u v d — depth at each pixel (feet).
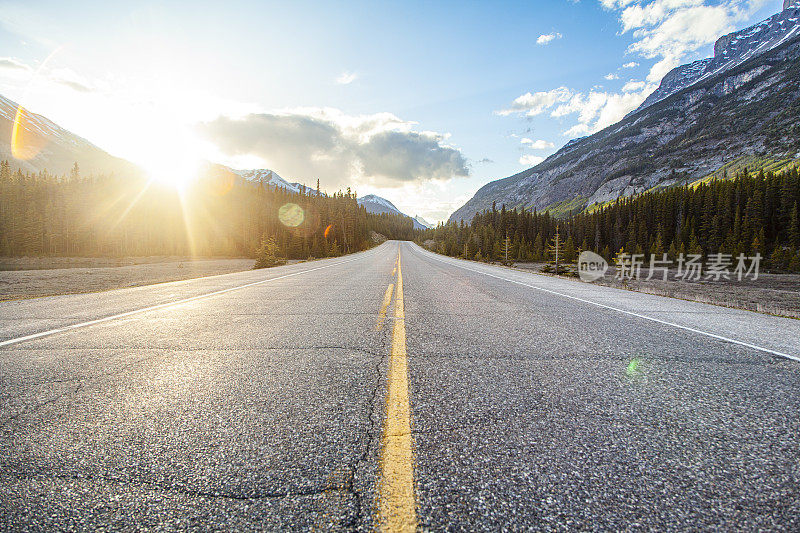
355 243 244.22
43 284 50.19
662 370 7.91
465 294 22.44
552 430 5.07
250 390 6.59
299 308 16.71
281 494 3.70
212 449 4.54
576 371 7.75
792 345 10.40
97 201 249.34
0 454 4.44
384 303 18.33
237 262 145.38
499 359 8.61
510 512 3.48
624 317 14.80
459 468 4.15
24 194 222.48
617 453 4.50
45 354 9.11
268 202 292.20
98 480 3.96
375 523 3.32
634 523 3.37
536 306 17.57
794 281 103.30
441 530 3.24
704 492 3.79
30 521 3.38
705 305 20.07
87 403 6.02
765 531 3.30
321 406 5.84
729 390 6.75
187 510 3.51
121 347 9.80
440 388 6.66
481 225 332.19
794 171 191.83
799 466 4.26
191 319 13.98
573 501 3.65
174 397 6.27
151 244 227.40
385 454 4.40
